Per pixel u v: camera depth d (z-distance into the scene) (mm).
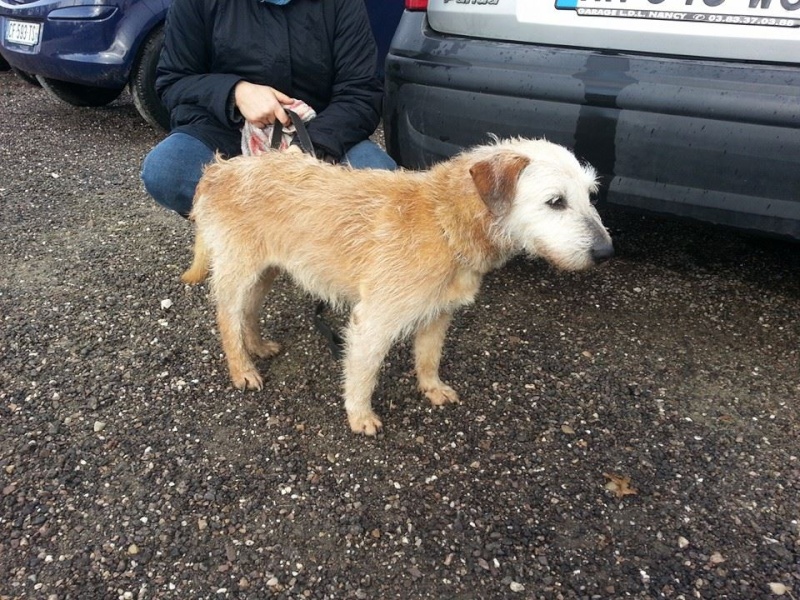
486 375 2963
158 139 6301
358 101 3361
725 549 2102
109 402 2717
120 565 2010
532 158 2412
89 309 3373
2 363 2924
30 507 2195
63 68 5766
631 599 1935
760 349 3139
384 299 2443
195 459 2439
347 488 2334
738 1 2535
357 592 1946
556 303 3549
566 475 2404
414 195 2486
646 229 4441
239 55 3166
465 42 3193
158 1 5668
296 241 2641
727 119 2590
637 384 2900
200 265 2973
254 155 2850
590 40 2852
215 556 2051
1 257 3895
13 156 5688
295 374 2963
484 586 1973
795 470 2420
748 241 4266
